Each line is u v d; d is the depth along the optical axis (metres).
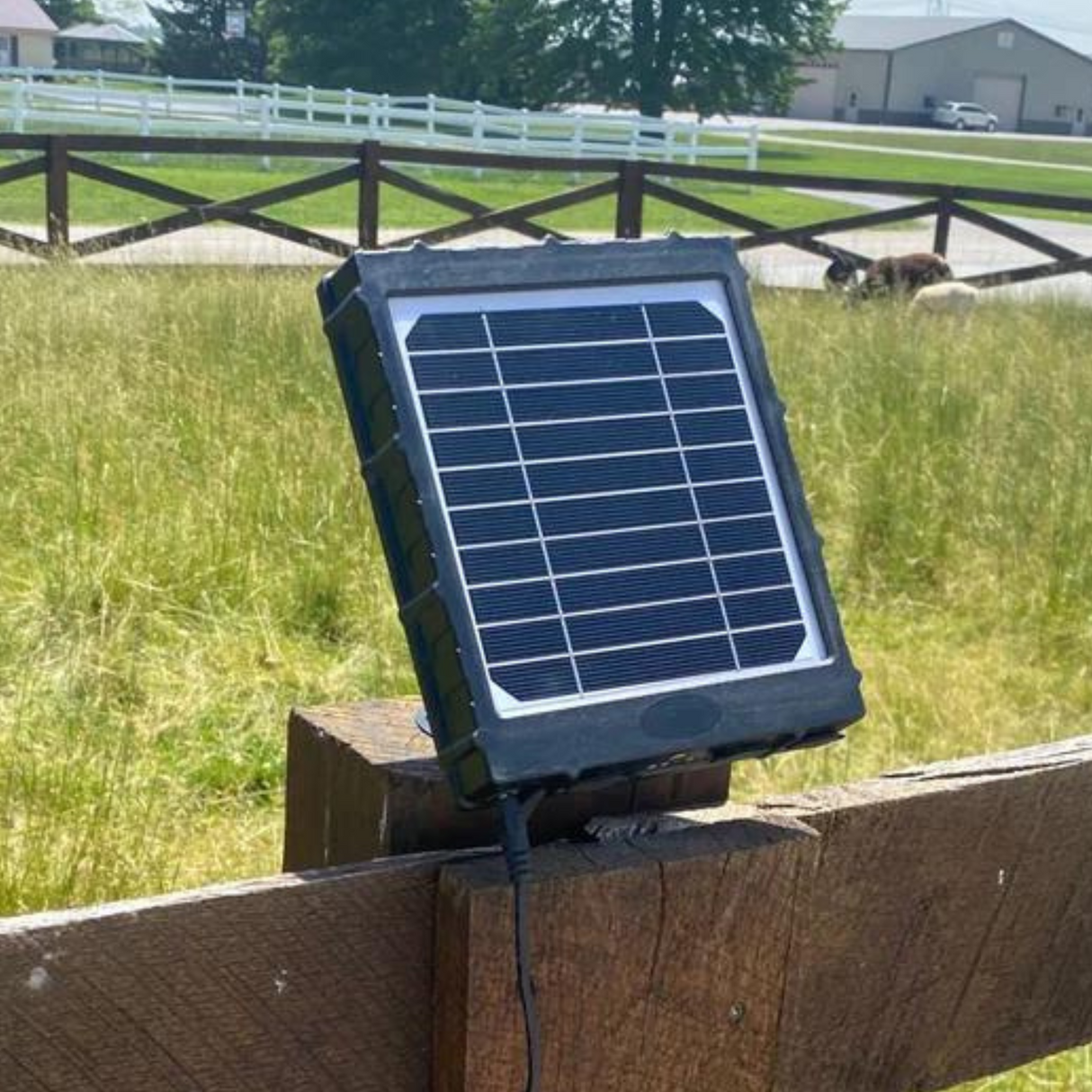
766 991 1.75
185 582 5.44
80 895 3.50
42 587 5.21
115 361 7.94
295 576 5.56
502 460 1.57
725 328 1.75
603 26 56.84
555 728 1.52
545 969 1.62
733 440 1.71
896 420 7.91
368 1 57.62
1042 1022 2.11
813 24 58.22
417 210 25.11
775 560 1.70
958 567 6.48
